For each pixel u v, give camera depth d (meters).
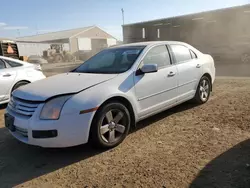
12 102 3.62
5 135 4.37
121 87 3.69
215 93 6.70
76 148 3.67
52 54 31.61
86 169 3.06
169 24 24.52
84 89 3.38
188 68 4.99
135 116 3.91
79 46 46.09
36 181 2.87
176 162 3.08
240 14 18.56
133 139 3.88
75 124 3.19
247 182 2.56
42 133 3.12
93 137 3.39
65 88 3.39
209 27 21.20
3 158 3.48
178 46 5.05
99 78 3.73
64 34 48.25
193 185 2.58
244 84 7.79
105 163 3.18
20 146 3.86
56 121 3.11
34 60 26.06
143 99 4.02
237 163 2.95
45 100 3.19
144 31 26.80
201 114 4.89
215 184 2.57
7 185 2.81
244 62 14.58
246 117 4.51
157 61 4.43
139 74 3.99
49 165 3.23
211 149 3.36
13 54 11.98
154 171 2.90
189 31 23.08
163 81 4.36
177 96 4.75
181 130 4.13
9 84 6.20
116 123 3.64
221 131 3.96
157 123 4.54
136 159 3.23
